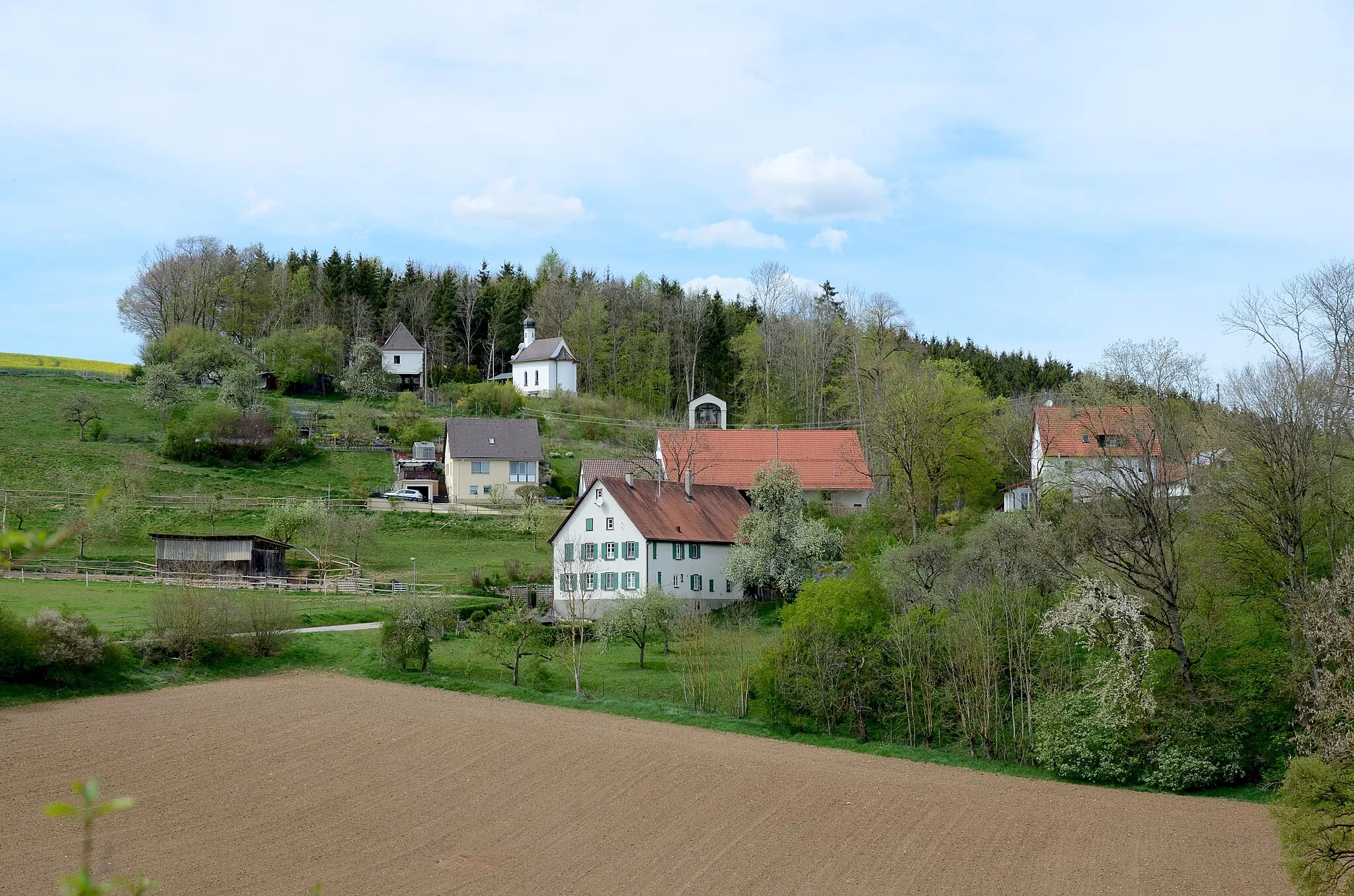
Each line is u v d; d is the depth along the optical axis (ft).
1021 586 174.19
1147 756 150.30
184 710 161.48
